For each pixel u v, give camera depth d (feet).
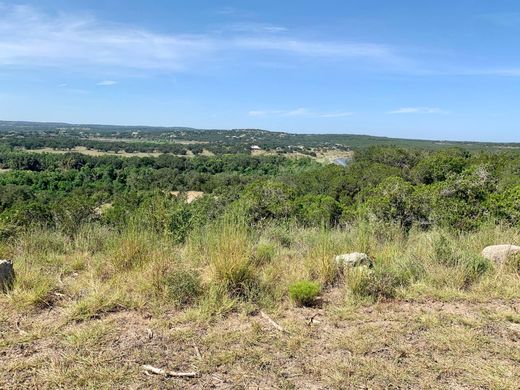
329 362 8.64
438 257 14.58
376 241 17.53
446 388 7.80
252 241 16.12
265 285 12.53
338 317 10.82
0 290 11.78
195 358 8.73
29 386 7.63
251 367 8.45
